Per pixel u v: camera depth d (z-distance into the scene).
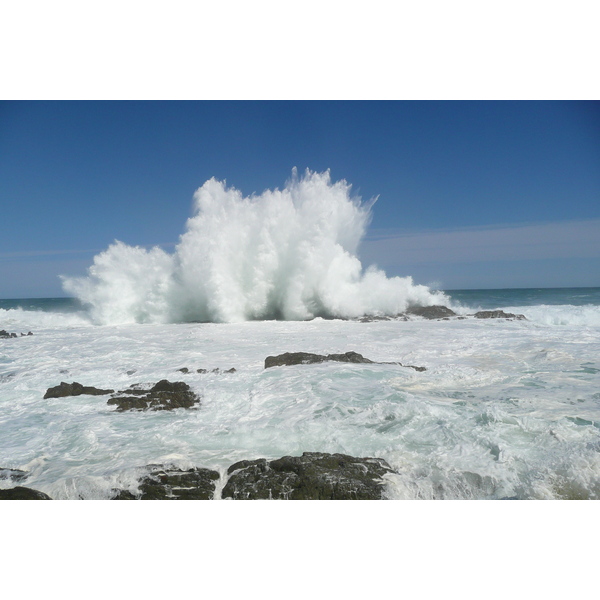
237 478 4.10
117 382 8.13
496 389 6.98
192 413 6.30
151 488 4.04
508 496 3.91
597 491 3.94
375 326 16.50
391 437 5.08
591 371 8.07
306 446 4.96
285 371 8.38
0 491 3.95
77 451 5.04
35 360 10.46
